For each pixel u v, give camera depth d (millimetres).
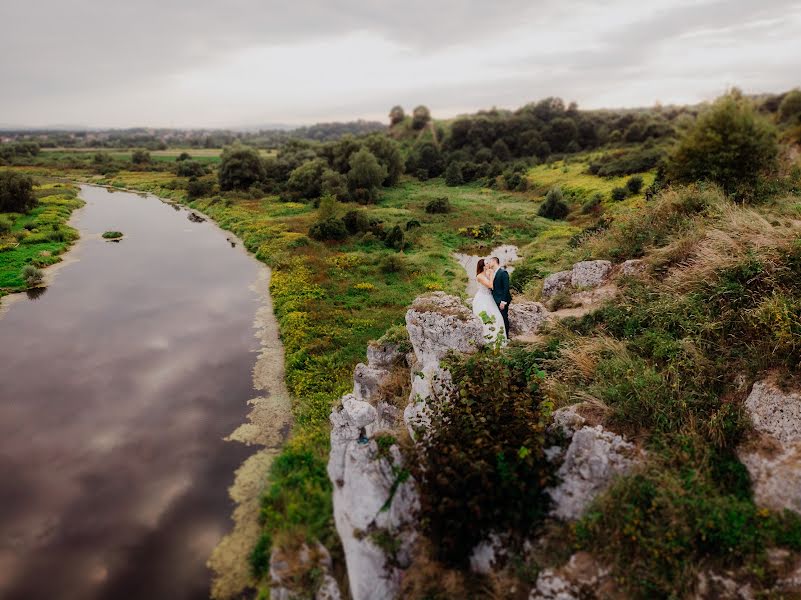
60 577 10070
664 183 28125
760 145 24297
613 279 13023
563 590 5574
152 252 40312
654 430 6797
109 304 27188
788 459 5793
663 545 5457
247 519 11406
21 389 17719
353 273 33188
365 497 7078
